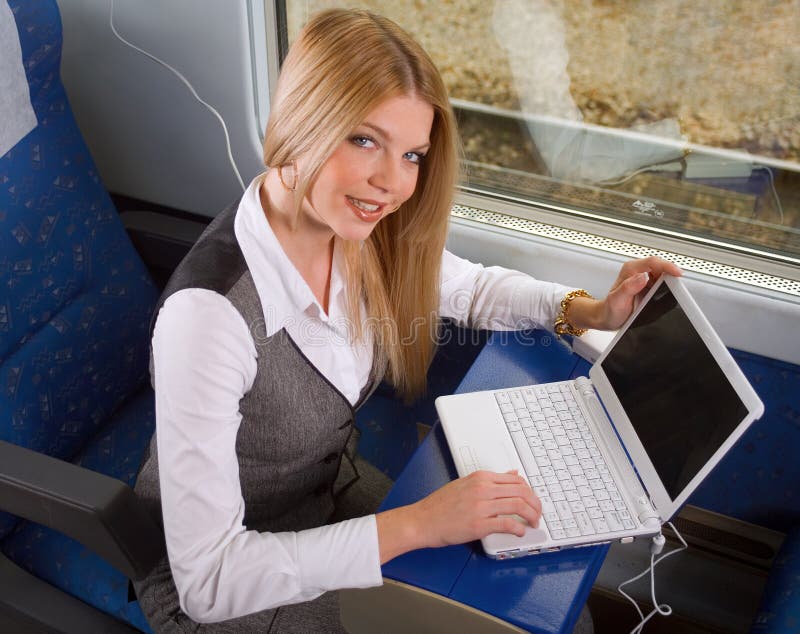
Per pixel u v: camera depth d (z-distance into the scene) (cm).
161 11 149
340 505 138
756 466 157
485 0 137
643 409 111
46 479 105
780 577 139
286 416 110
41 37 129
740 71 126
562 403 122
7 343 133
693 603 167
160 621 117
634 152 142
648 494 107
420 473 114
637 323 118
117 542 105
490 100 147
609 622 166
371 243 119
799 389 145
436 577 99
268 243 102
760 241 141
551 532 103
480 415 120
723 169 137
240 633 117
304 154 95
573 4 131
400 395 145
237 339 100
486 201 157
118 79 163
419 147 97
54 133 138
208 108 159
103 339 150
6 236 131
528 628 95
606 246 147
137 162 175
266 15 149
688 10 124
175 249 164
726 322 142
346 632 118
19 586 130
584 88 139
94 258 147
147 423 155
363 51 90
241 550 97
